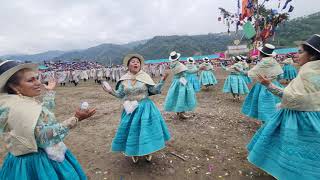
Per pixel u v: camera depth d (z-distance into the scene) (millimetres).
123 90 4609
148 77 4664
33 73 2396
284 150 3363
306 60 3295
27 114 2225
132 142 4324
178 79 7641
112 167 4727
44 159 2439
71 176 2568
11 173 2451
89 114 2543
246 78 12492
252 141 4090
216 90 14375
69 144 5961
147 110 4473
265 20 21609
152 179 4297
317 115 3236
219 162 4828
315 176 3127
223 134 6367
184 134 6371
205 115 8180
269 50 6367
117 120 7898
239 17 22781
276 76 6348
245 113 7098
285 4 20078
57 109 10203
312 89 3180
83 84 23656
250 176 4305
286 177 3316
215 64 41625
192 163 4805
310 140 3193
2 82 2246
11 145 2322
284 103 3398
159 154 5191
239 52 42094
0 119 2277
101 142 6023
